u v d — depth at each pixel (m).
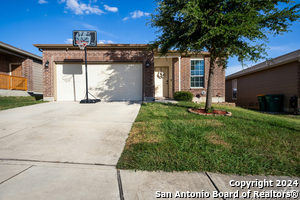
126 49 9.84
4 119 5.30
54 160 2.82
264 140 3.66
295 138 3.84
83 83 9.91
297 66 10.03
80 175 2.40
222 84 11.72
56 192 2.03
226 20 5.29
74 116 5.80
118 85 9.99
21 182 2.21
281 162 2.72
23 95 12.92
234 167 2.58
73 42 9.35
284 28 5.63
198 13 5.17
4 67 13.17
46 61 9.62
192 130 4.16
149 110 6.75
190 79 11.66
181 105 8.22
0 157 2.88
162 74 12.23
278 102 11.00
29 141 3.60
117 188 2.12
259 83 13.48
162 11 6.23
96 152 3.13
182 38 6.39
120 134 4.06
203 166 2.60
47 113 6.21
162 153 2.99
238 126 4.68
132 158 2.88
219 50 6.70
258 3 5.50
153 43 7.32
